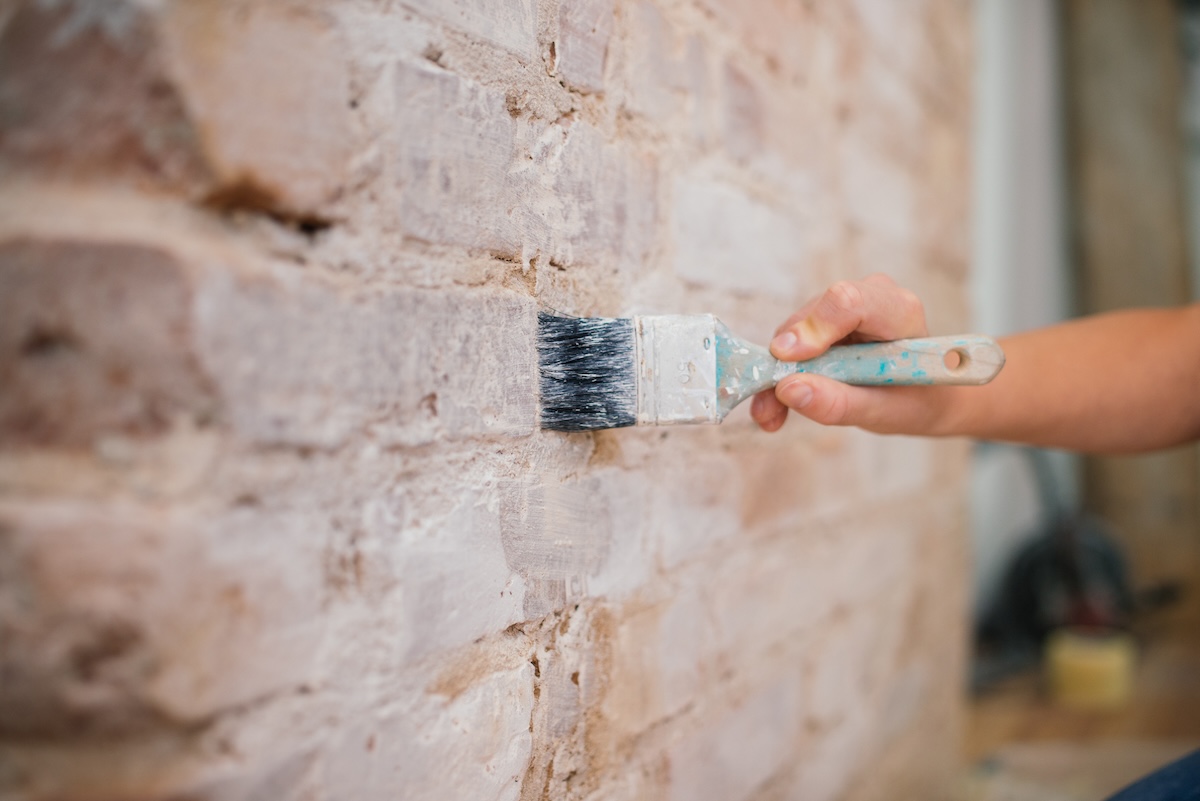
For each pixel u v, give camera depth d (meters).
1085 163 3.58
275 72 0.51
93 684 0.45
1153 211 3.60
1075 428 0.90
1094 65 3.58
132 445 0.46
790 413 1.17
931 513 1.74
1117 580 3.02
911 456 1.63
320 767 0.54
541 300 0.73
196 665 0.47
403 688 0.60
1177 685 2.68
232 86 0.48
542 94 0.73
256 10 0.50
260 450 0.50
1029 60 3.48
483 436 0.66
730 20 1.02
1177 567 3.53
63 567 0.45
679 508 0.93
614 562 0.83
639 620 0.86
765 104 1.10
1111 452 0.94
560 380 0.72
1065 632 2.76
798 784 1.20
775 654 1.13
